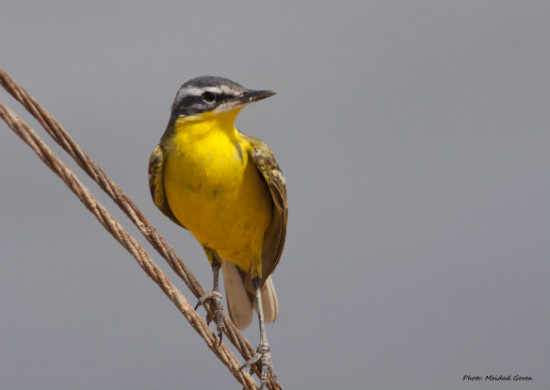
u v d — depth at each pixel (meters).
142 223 10.45
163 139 12.16
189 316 10.35
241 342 11.99
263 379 11.93
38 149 9.01
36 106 9.30
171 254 10.80
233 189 11.90
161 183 12.16
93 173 9.91
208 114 11.79
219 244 12.61
